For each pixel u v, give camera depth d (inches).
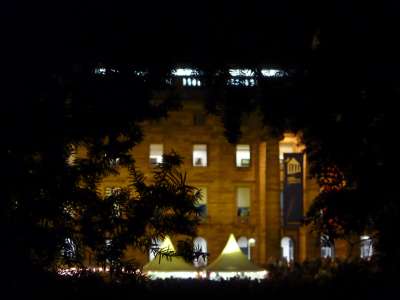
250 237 3393.2
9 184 388.5
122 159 433.4
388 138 508.7
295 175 2800.2
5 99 392.2
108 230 410.6
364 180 514.0
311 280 890.1
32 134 397.1
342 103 517.0
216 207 3395.7
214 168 3408.0
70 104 420.8
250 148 3440.0
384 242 519.2
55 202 398.0
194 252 437.1
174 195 422.0
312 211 576.4
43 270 396.5
